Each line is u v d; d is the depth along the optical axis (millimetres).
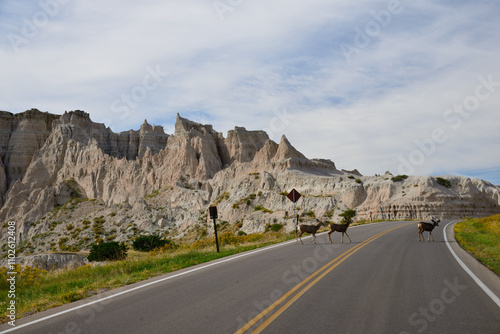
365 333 5891
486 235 23703
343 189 87375
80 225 103812
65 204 118312
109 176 132250
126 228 99125
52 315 7777
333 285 9219
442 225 34969
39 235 102062
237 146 149125
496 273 10617
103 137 162125
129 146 164750
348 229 29891
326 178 94562
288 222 66938
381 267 11664
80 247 92188
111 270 14555
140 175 129750
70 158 143125
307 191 93500
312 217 72062
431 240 19938
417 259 13219
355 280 9773
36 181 137000
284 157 111250
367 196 83125
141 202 108500
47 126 160000
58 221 107875
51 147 148750
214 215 19234
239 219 87562
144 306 7980
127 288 10125
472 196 78500
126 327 6617
